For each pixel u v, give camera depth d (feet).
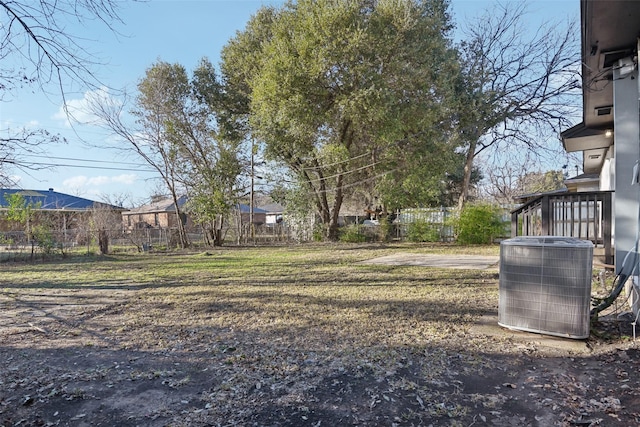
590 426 6.13
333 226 57.21
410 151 47.60
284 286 20.16
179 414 6.86
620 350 9.21
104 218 48.11
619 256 13.79
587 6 10.21
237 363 9.23
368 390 7.61
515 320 10.98
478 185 83.30
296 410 6.88
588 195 19.60
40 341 11.41
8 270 30.71
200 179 54.85
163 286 21.25
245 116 54.90
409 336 10.94
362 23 41.27
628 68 13.44
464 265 27.68
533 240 10.98
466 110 47.09
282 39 44.06
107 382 8.34
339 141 50.90
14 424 6.66
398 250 41.42
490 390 7.49
